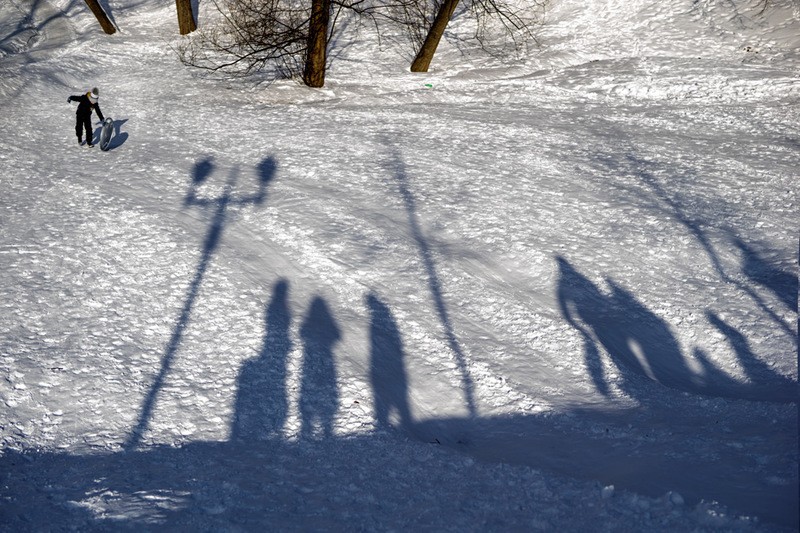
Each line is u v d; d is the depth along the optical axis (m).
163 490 5.18
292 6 26.66
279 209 12.20
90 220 11.45
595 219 12.51
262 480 5.55
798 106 18.70
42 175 13.23
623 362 8.91
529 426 7.57
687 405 7.71
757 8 24.19
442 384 8.49
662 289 10.68
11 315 8.79
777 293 10.32
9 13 29.77
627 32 24.36
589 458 6.41
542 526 4.39
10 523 4.55
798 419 6.66
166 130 16.22
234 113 17.89
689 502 4.70
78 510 4.77
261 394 7.80
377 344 9.05
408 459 6.27
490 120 17.72
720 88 20.17
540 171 14.41
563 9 26.06
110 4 30.17
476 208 12.67
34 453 6.47
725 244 11.63
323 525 4.47
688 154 15.51
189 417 7.31
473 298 10.23
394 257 11.00
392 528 4.41
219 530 4.35
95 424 7.06
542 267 11.07
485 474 5.79
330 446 6.76
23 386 7.48
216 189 12.89
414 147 15.39
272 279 10.28
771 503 4.67
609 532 4.26
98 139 15.39
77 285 9.63
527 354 9.09
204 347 8.58
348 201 12.65
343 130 16.47
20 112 17.23
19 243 10.62
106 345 8.40
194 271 10.20
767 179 14.10
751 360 9.11
